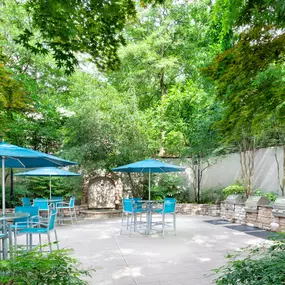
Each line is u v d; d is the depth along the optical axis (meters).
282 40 3.18
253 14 3.07
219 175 11.12
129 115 10.52
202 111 10.20
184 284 3.60
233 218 8.97
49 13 3.39
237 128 3.83
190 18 12.43
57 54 4.04
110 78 13.48
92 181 11.34
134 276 3.91
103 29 3.92
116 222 9.05
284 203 6.91
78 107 10.44
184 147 10.84
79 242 6.11
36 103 10.80
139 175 11.59
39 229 4.83
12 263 1.97
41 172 7.95
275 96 3.35
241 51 3.37
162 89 13.69
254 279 2.15
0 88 6.54
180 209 11.11
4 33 10.60
